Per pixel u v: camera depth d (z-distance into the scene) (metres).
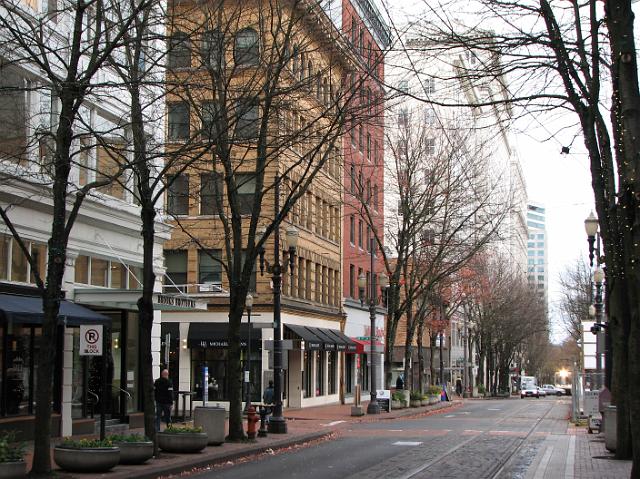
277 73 21.02
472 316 83.31
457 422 36.50
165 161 28.84
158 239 29.72
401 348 80.00
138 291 24.66
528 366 128.25
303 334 44.34
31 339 22.44
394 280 45.50
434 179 47.88
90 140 25.02
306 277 47.62
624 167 13.47
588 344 37.38
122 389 26.31
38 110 21.91
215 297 42.78
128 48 19.20
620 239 17.61
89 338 18.41
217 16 24.69
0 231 21.02
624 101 12.55
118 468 16.78
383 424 35.09
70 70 15.79
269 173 39.97
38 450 15.05
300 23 26.11
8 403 21.28
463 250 50.56
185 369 42.97
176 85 19.03
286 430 27.44
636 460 12.69
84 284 25.31
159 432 20.27
